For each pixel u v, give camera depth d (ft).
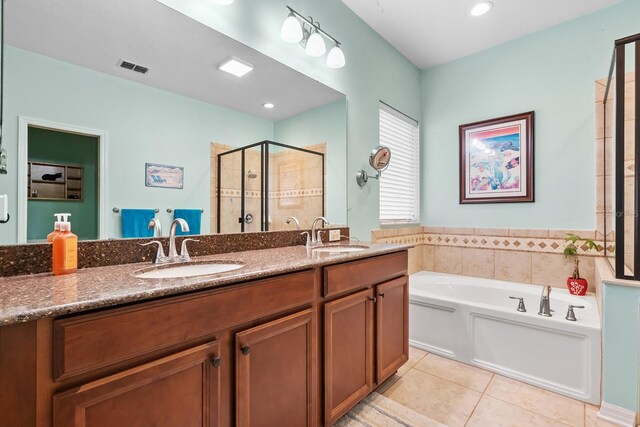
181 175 4.87
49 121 3.65
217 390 3.14
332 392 4.51
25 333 2.13
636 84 5.26
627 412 4.91
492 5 7.63
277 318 3.79
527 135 8.81
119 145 4.22
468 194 9.92
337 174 7.50
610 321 5.09
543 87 8.59
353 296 4.92
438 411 5.27
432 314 7.47
